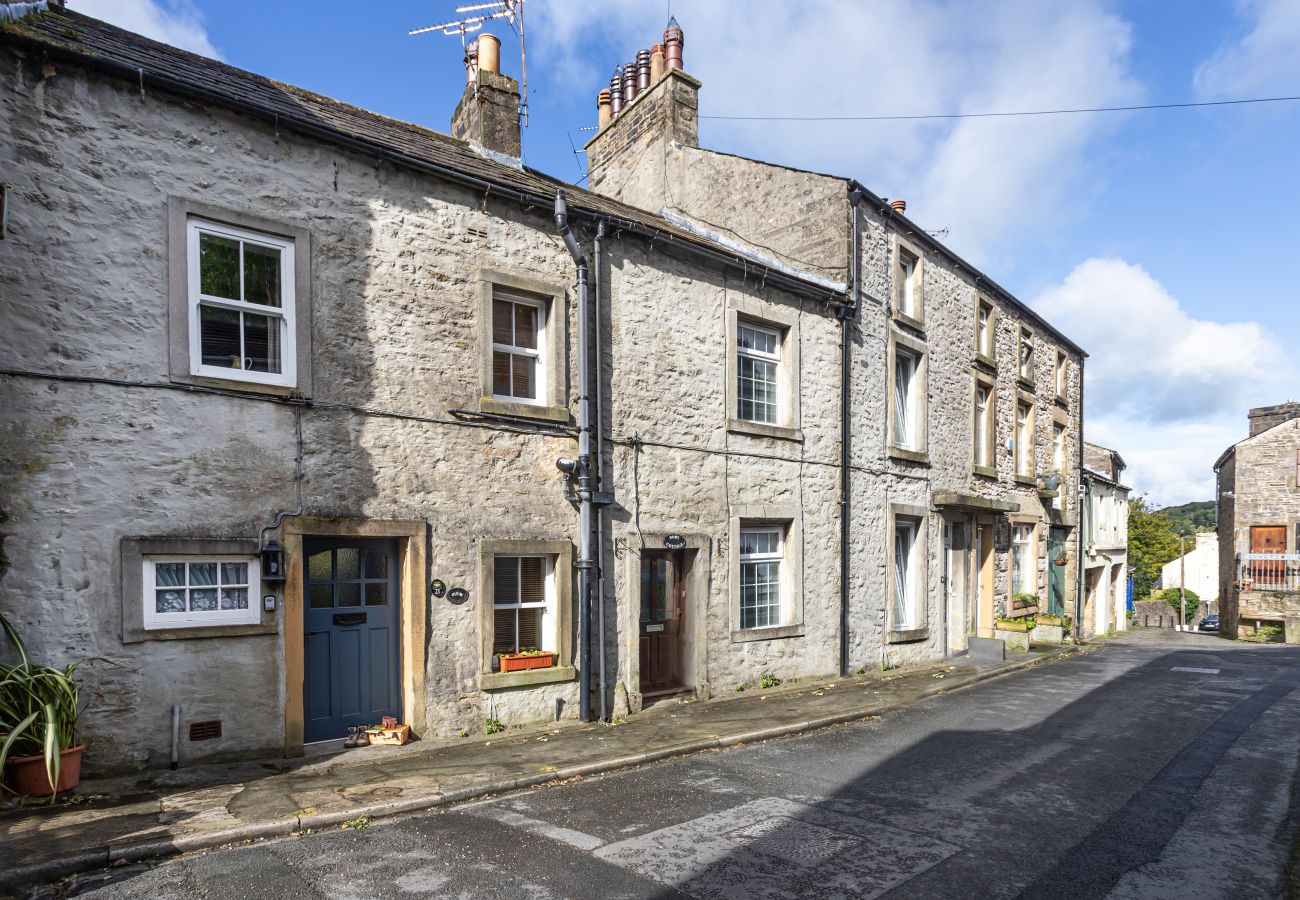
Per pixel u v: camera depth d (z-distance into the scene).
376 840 5.15
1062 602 21.02
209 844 4.95
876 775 6.91
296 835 5.22
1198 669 14.02
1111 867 4.94
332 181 7.45
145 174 6.50
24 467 5.92
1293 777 7.00
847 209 12.64
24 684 5.45
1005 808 6.04
